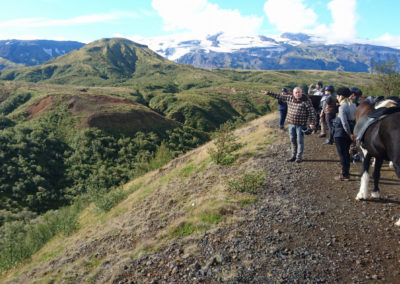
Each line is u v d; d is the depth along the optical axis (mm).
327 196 6012
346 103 6121
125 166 88188
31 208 68375
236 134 15594
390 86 16781
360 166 7711
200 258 4516
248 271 3961
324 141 10477
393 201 5414
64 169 86438
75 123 109625
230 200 6293
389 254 3961
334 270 3783
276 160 8781
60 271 6730
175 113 170000
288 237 4648
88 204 20328
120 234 7516
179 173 12344
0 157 81562
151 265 4719
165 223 6723
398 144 4094
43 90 174750
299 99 7750
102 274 5305
